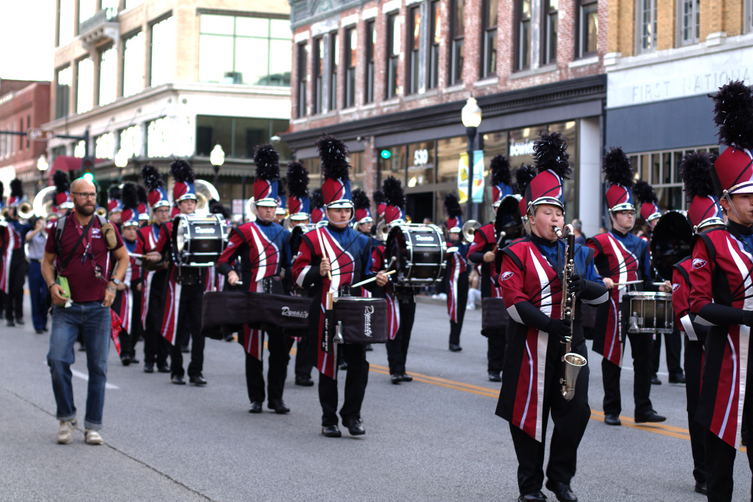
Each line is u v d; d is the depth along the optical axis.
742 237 4.98
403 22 29.81
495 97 25.56
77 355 13.30
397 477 6.56
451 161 28.02
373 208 31.12
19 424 8.29
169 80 46.31
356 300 7.61
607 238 8.72
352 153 32.62
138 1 49.66
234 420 8.62
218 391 10.30
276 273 9.16
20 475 6.57
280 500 5.98
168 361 12.80
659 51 21.05
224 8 46.12
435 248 10.46
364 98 31.88
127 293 12.45
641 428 8.36
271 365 9.02
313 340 7.88
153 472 6.68
